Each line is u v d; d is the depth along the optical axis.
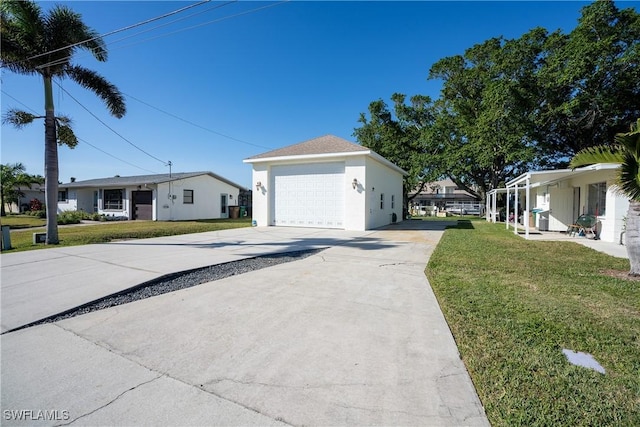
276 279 5.04
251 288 4.54
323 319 3.38
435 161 23.02
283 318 3.41
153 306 3.80
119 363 2.49
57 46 8.97
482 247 8.51
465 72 22.98
